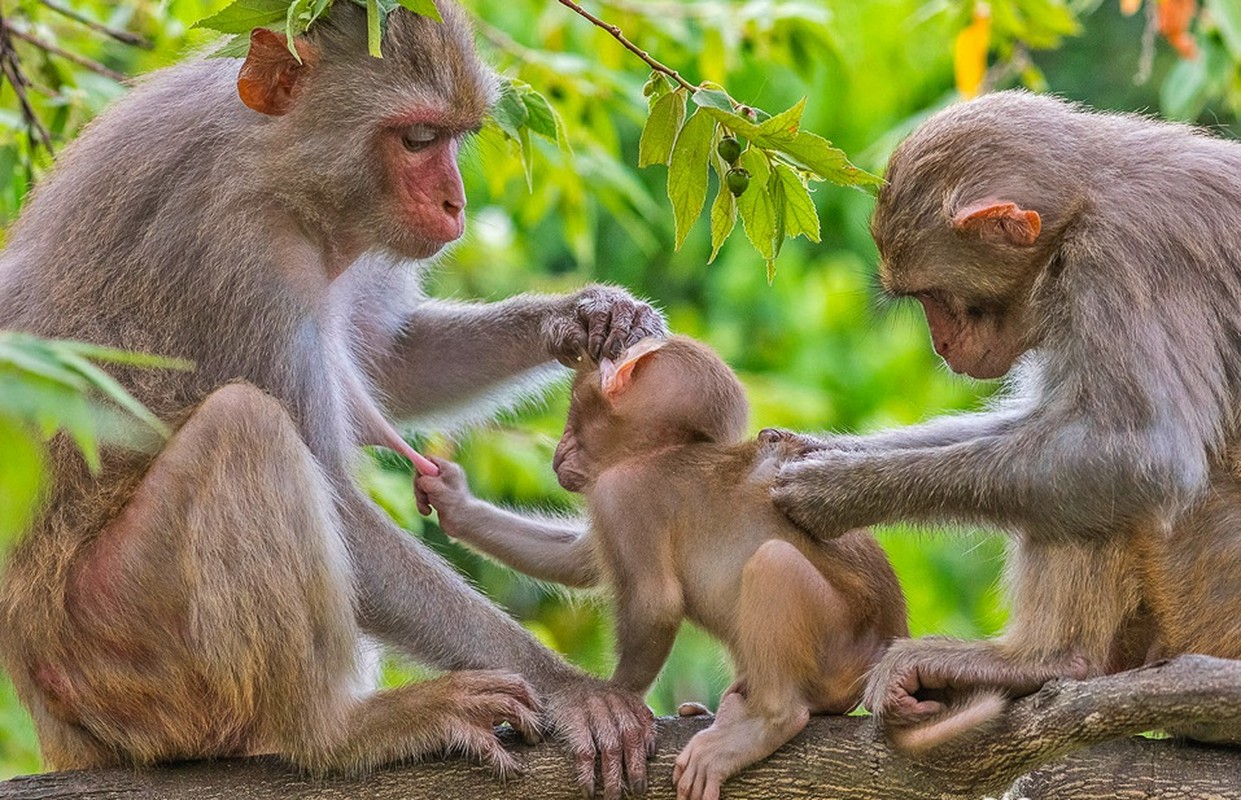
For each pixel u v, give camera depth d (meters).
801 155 10.12
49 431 7.24
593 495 10.99
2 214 14.83
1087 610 10.52
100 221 11.37
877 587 10.82
